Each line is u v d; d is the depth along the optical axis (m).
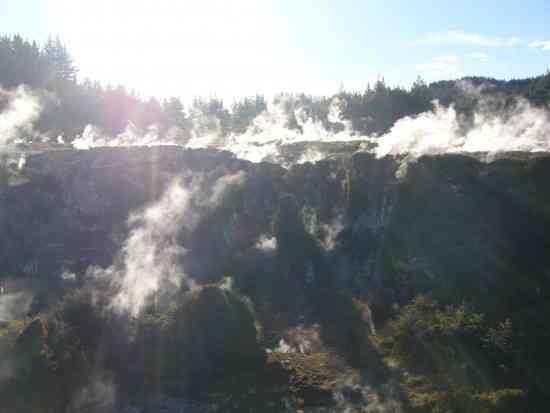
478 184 32.59
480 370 24.11
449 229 31.59
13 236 41.59
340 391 25.25
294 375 26.56
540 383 23.06
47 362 26.30
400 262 31.91
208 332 28.05
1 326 29.92
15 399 25.16
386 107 78.56
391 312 30.20
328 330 30.31
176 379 26.78
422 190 33.56
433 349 25.91
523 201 30.73
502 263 29.06
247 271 35.81
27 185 45.66
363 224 36.50
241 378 26.75
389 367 26.30
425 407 23.08
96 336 29.16
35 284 36.69
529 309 26.50
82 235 41.97
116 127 84.56
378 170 37.84
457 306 28.03
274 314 32.34
